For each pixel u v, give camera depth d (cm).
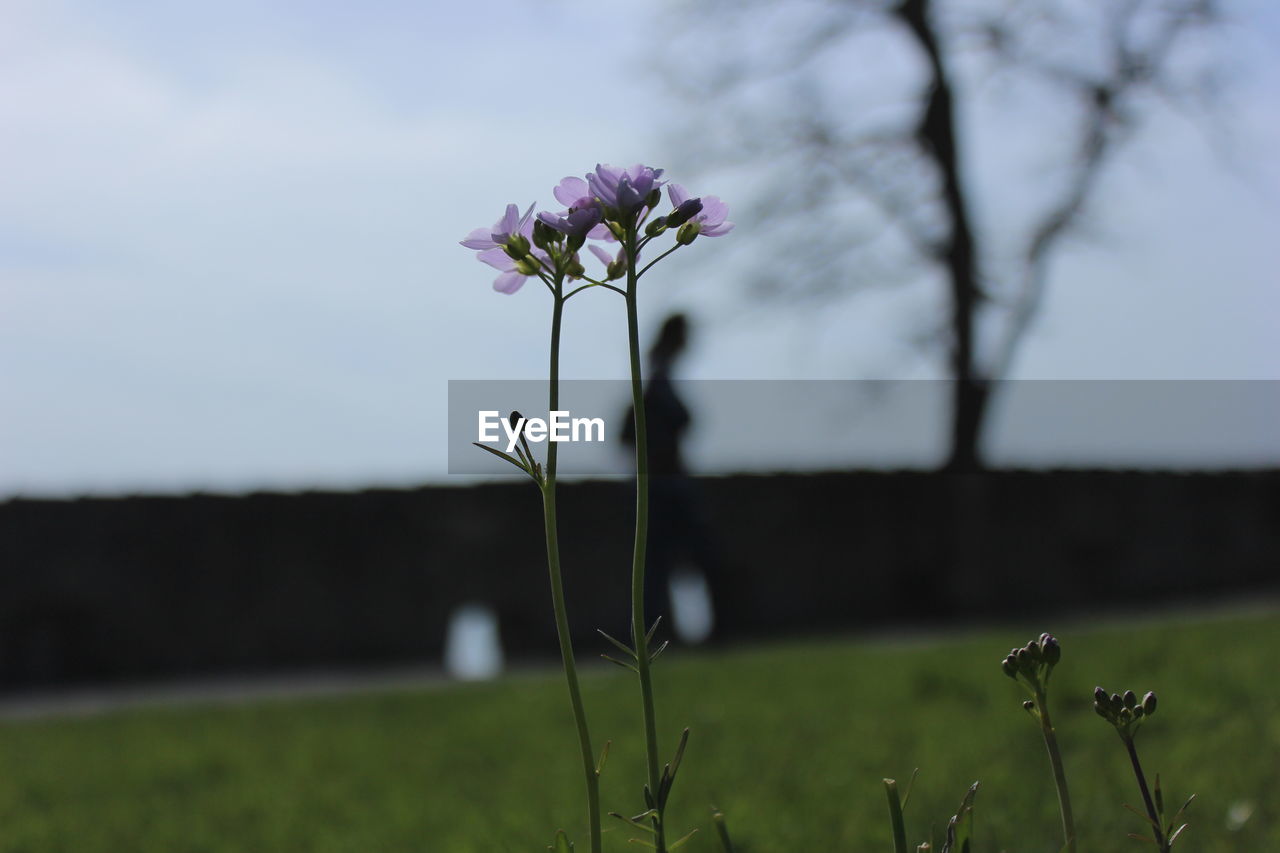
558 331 192
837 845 325
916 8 2031
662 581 1102
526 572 1471
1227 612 1373
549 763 520
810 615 1593
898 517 1634
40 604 1339
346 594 1425
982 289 2039
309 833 412
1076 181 1984
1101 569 1698
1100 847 297
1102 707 182
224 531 1399
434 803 445
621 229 194
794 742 515
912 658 823
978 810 347
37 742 750
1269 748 395
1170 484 1728
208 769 591
